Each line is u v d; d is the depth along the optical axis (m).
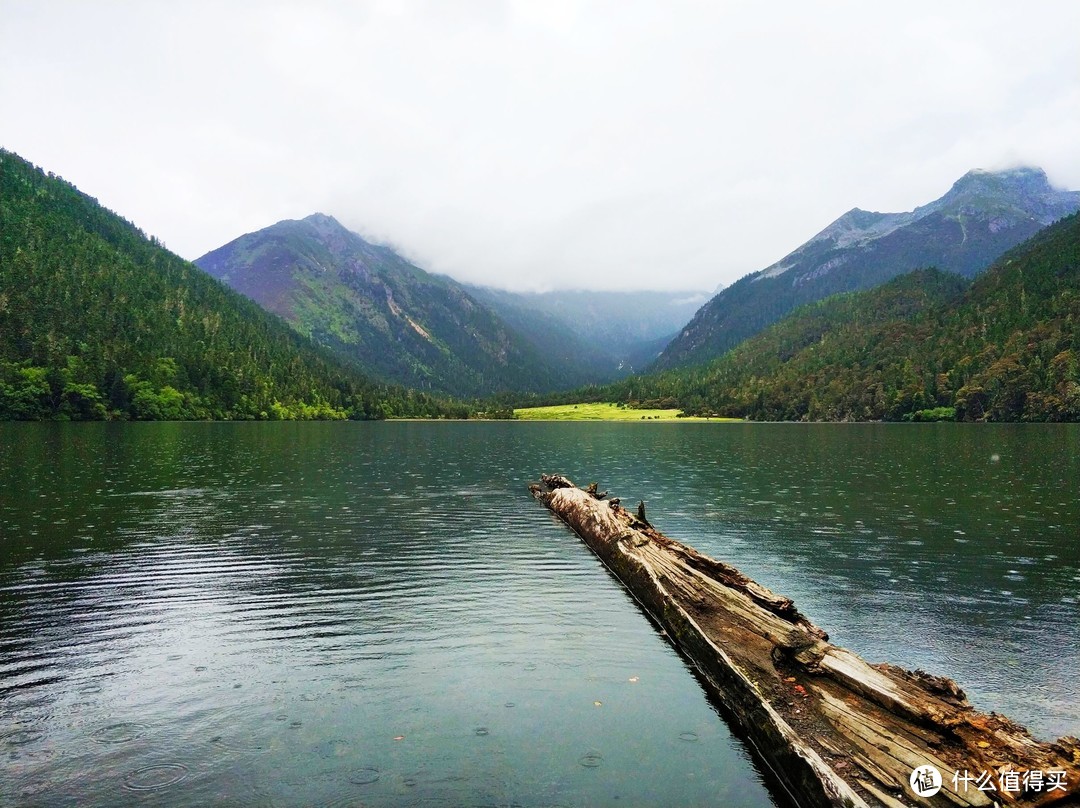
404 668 13.05
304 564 21.78
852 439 104.94
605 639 14.88
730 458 68.50
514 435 129.25
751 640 13.12
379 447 85.50
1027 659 13.80
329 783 8.85
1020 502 35.88
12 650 13.88
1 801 8.34
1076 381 148.88
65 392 145.12
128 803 8.31
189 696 11.64
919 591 18.91
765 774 9.38
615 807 8.42
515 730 10.49
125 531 26.78
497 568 21.50
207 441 88.81
